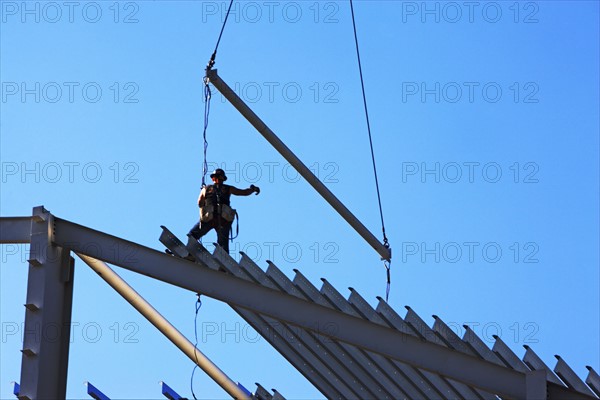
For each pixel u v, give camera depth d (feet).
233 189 110.63
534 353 82.64
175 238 91.50
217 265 90.43
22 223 93.81
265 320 93.56
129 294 104.99
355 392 92.94
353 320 86.69
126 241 92.58
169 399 111.55
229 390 109.09
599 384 80.89
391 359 86.48
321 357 92.84
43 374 90.07
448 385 88.79
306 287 88.07
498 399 87.40
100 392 106.63
